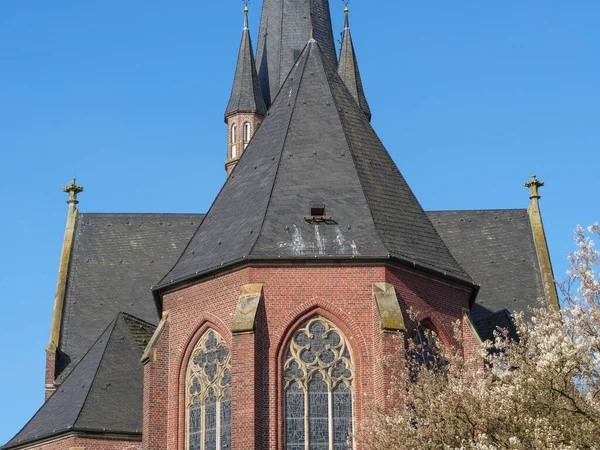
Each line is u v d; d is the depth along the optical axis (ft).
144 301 263.08
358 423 184.34
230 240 199.11
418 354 188.44
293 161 207.31
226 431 189.16
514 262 263.90
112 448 204.13
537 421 149.79
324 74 222.28
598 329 150.82
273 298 189.16
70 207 280.92
